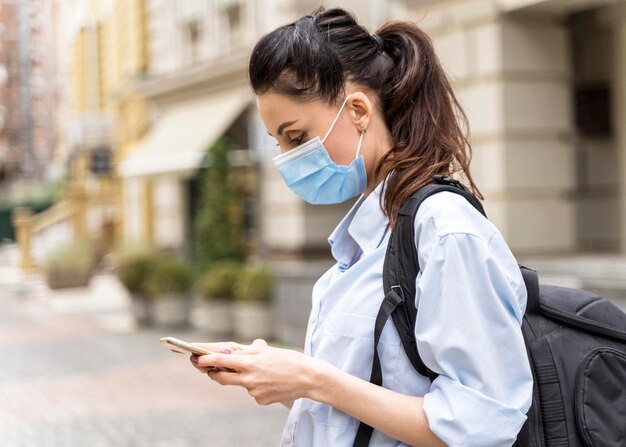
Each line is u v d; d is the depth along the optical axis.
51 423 5.71
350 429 1.33
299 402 1.41
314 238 11.31
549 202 7.75
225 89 12.98
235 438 5.18
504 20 7.49
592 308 1.42
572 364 1.35
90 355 8.55
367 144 1.40
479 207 1.34
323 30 1.39
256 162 12.17
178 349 1.31
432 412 1.21
